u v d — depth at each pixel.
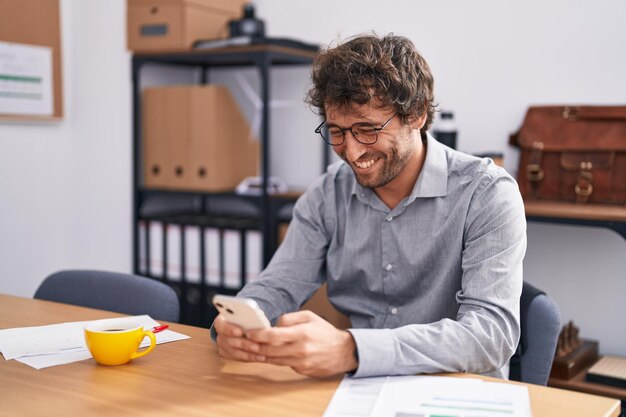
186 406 1.04
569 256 2.57
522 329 1.48
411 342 1.18
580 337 2.57
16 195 3.01
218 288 2.86
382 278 1.55
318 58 1.41
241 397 1.08
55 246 3.21
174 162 2.96
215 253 2.85
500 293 1.31
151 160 3.03
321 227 1.63
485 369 1.25
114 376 1.17
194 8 2.83
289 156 3.11
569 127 2.50
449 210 1.49
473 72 2.68
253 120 3.17
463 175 1.50
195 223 2.89
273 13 3.04
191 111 2.90
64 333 1.40
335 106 1.34
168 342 1.36
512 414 1.01
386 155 1.37
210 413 1.02
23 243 3.05
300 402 1.06
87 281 1.75
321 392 1.10
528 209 2.25
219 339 1.22
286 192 2.88
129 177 3.13
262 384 1.13
